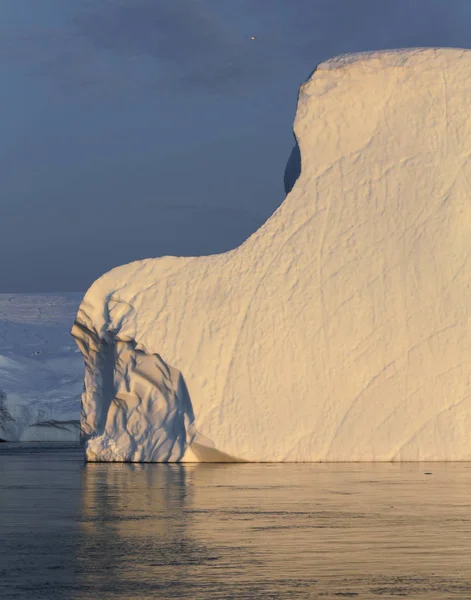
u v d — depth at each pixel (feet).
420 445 171.42
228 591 63.52
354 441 171.63
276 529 87.66
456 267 180.65
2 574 69.51
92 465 173.06
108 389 187.83
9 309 494.18
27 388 383.45
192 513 99.04
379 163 188.03
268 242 182.70
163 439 175.22
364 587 64.44
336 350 175.94
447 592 63.00
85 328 185.88
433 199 184.96
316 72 193.88
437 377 174.60
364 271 180.24
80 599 61.72
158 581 66.69
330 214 184.75
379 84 192.24
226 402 173.27
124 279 182.29
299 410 173.17
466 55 194.70
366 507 102.37
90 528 89.66
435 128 189.78
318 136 190.70
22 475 152.25
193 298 179.42
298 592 63.10
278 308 178.09
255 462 170.30
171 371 175.11
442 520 92.48
